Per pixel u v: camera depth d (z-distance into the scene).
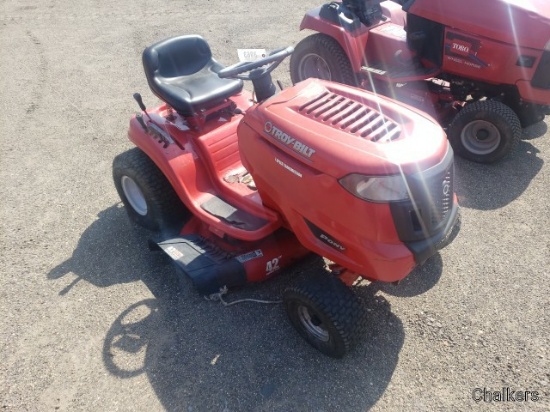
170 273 3.41
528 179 4.20
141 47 7.04
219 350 2.89
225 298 3.20
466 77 4.41
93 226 3.88
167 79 3.59
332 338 2.63
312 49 5.12
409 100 4.75
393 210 2.28
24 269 3.50
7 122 5.37
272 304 3.15
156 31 7.50
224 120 3.52
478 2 4.10
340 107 2.63
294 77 5.54
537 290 3.16
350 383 2.69
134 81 6.17
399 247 2.37
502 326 2.95
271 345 2.91
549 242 3.53
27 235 3.81
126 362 2.84
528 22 3.93
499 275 3.28
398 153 2.29
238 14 7.92
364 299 3.15
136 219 3.85
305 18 5.11
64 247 3.69
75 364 2.85
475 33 4.15
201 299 3.20
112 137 5.04
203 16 7.93
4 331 3.05
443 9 4.25
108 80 6.21
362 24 4.86
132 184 3.72
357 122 2.50
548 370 2.70
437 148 2.36
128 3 8.68
